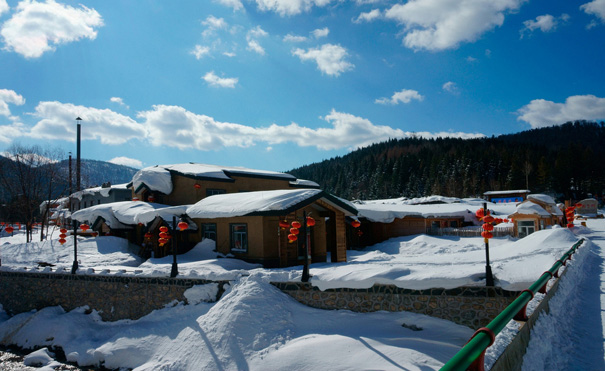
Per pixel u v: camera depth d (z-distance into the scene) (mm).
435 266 11180
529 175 87000
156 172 27094
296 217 18094
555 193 84438
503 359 3637
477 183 88125
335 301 10906
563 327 6000
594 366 4551
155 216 20672
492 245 26156
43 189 34531
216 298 12258
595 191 81125
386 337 9195
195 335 10664
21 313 16281
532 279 8820
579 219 47812
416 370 7484
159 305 13289
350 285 10719
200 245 19453
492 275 9367
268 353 9305
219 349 9820
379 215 31844
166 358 10492
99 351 11758
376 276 10469
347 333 9695
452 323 9492
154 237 20844
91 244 22562
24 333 14695
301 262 18266
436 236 31250
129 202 25719
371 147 175625
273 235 17438
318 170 150000
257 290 11164
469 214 35500
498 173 91312
